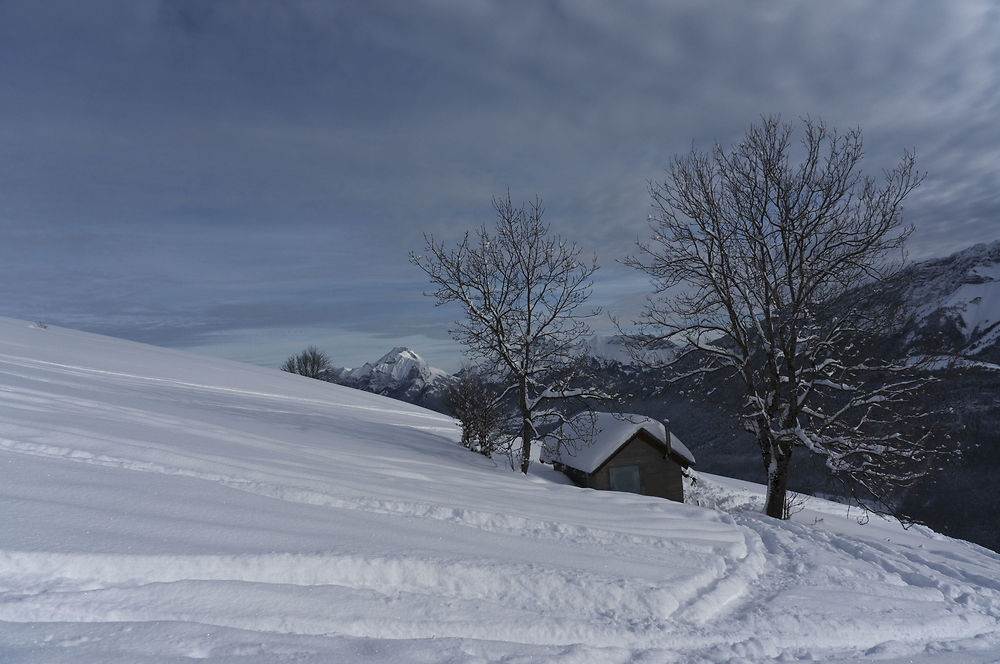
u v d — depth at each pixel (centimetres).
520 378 1800
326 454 1116
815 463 1603
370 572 495
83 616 337
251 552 456
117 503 505
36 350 2531
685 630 560
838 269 1498
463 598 507
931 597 855
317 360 8162
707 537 973
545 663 416
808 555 976
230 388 2844
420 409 4759
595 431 2083
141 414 1085
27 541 385
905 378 1455
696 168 1703
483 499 964
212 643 338
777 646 567
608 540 824
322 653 357
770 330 1603
